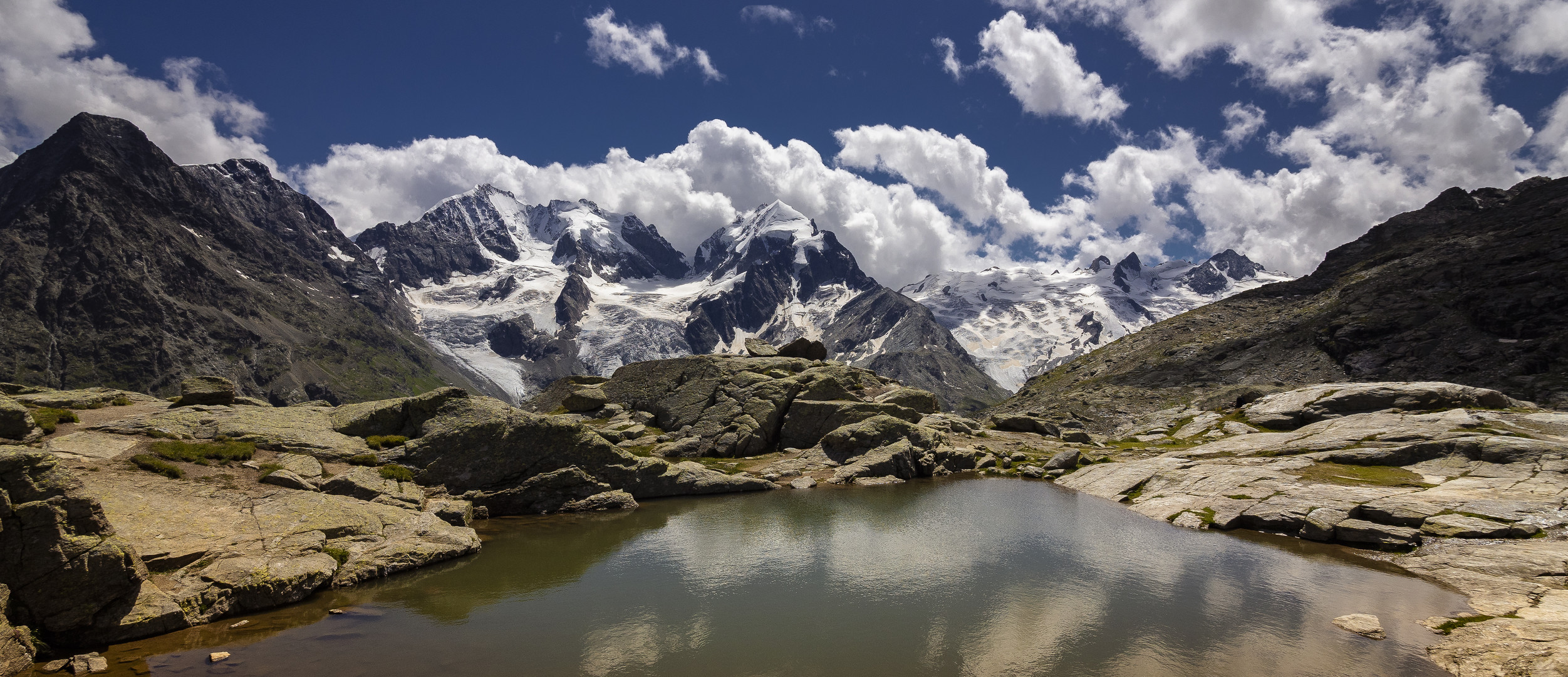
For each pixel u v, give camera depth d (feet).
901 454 195.93
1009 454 225.76
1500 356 337.31
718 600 94.17
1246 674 70.69
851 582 101.40
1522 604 84.38
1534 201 483.51
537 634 81.92
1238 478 155.22
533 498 150.82
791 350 287.28
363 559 101.86
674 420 227.61
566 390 266.36
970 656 75.92
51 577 72.90
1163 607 90.43
